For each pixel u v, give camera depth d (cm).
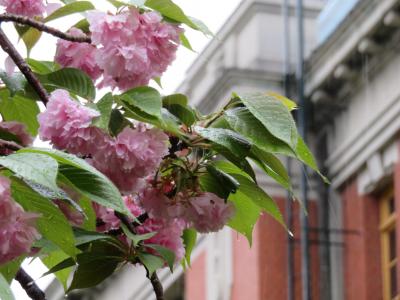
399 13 1516
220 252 1656
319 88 1594
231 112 327
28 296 333
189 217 346
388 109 1545
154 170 332
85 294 1959
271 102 321
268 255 1544
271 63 1605
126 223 331
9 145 303
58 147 317
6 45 340
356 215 1555
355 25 1561
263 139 319
